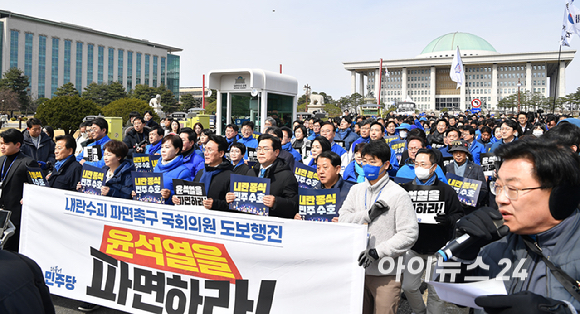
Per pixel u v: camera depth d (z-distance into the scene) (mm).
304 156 8023
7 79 78625
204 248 3600
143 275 3850
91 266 4086
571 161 1396
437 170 4902
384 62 133625
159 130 7957
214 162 4762
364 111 41750
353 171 5352
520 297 1315
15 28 86438
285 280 3352
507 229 1605
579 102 80375
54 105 28391
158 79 117750
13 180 4867
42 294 1568
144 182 4668
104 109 32625
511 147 1513
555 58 117062
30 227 4422
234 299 3490
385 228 3176
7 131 4895
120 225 3939
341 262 3193
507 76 127625
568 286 1410
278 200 4016
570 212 1433
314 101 46031
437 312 2877
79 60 98125
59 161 5320
